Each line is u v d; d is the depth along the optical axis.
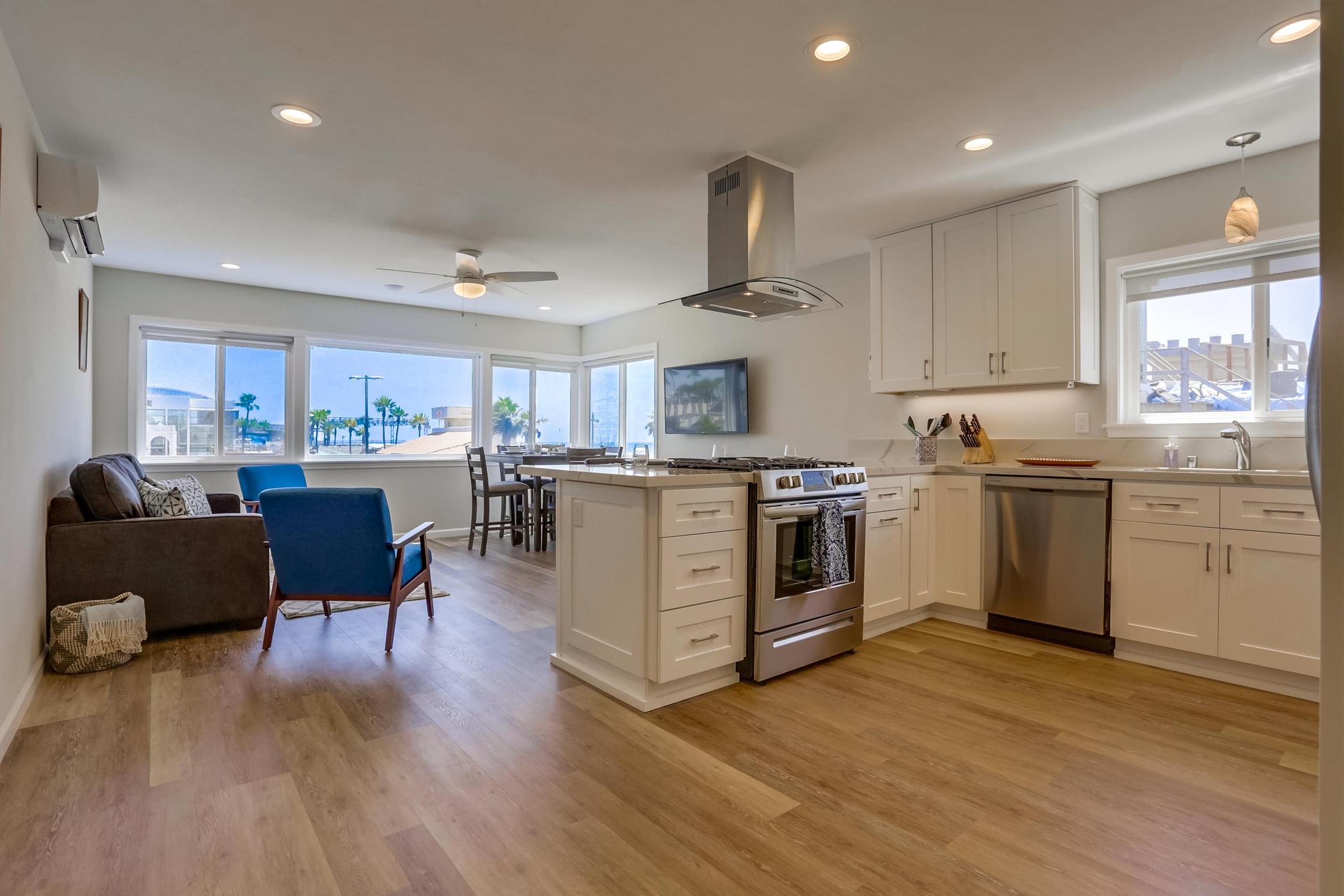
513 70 2.45
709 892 1.52
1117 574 3.15
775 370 5.64
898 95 2.62
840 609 3.14
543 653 3.19
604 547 2.76
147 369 5.56
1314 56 2.36
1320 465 0.73
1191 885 1.55
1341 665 0.70
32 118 2.68
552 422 7.83
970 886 1.55
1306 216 3.04
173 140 2.99
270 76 2.48
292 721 2.41
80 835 1.71
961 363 3.95
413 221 4.14
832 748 2.23
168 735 2.29
